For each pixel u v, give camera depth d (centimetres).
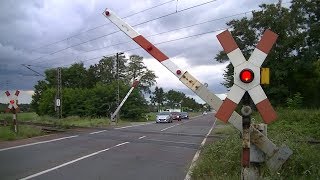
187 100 17888
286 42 5147
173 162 1373
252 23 5341
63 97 6688
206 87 679
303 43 5238
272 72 5238
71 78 10038
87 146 1906
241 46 5359
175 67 696
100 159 1440
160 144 2038
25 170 1175
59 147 1841
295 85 5328
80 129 3334
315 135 1995
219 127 3641
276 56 5253
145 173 1141
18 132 2372
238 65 559
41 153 1603
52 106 7000
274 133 1241
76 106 6600
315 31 5250
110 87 6381
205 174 986
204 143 2050
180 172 1158
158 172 1157
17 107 2389
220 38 566
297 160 811
